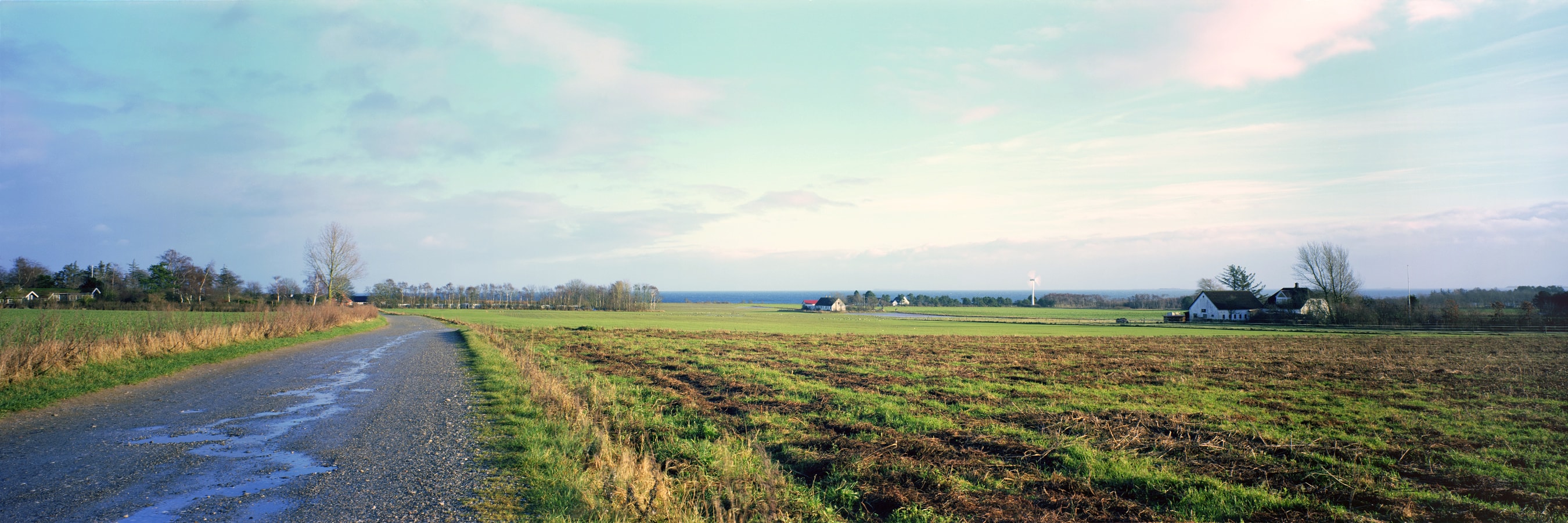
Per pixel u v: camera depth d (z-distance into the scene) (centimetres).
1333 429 1214
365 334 4325
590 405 1345
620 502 676
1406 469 923
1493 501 784
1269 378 2103
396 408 1351
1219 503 771
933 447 1028
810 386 1781
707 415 1316
